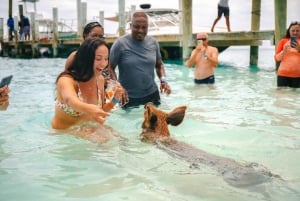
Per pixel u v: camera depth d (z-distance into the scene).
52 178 3.22
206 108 6.37
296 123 5.23
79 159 3.69
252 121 5.36
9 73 13.45
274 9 12.64
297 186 2.90
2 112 6.05
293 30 8.56
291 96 7.57
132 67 6.39
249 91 8.36
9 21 30.00
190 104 6.77
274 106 6.48
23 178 3.22
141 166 3.47
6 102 4.33
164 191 2.90
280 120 5.41
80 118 4.58
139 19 6.42
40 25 31.77
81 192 2.92
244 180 3.00
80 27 22.98
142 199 2.77
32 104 6.86
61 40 24.44
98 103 4.68
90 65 4.41
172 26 20.91
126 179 3.17
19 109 6.33
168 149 3.88
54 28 24.56
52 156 3.78
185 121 5.34
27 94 8.16
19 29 29.61
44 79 11.25
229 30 16.75
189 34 15.18
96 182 3.12
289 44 8.54
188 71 13.31
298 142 4.25
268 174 3.12
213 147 4.05
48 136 4.48
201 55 9.70
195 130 4.82
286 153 3.82
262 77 11.39
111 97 4.78
